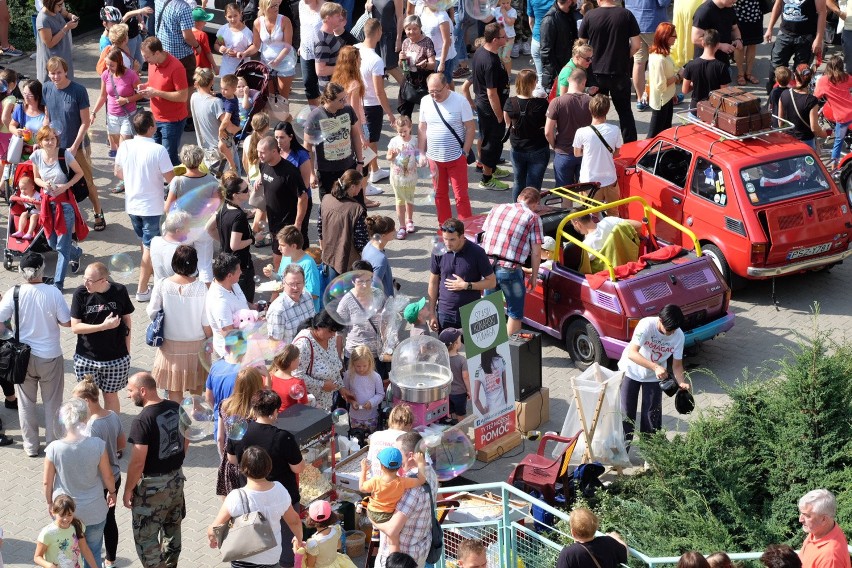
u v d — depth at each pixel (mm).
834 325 29531
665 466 22391
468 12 40625
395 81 43688
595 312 27062
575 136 31797
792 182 29672
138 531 20328
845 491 21453
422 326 25141
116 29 35656
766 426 23188
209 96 33625
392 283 26875
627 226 28219
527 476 22516
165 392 26297
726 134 30609
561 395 27109
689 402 23922
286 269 24500
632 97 43250
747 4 41875
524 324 28969
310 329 23375
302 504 21266
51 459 19844
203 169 29125
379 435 21219
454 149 31875
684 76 36469
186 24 38438
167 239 26656
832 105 35406
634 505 21750
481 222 30891
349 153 31188
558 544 21125
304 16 38031
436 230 34531
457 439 22047
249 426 20219
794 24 40750
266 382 22547
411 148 32656
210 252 27828
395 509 19234
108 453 20531
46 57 39188
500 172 37344
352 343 25250
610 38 36125
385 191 36500
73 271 31656
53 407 24578
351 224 27359
